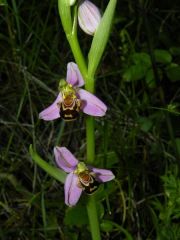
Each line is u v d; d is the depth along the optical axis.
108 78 0.36
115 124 0.32
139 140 0.33
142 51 0.38
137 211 0.30
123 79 0.33
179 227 0.27
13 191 0.31
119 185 0.29
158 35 0.40
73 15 0.21
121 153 0.31
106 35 0.21
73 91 0.22
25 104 0.33
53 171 0.22
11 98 0.33
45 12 0.39
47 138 0.33
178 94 0.37
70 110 0.22
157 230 0.28
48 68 0.34
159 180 0.32
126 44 0.36
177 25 0.41
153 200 0.31
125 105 0.34
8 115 0.33
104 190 0.28
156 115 0.33
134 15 0.39
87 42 0.37
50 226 0.29
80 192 0.22
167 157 0.32
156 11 0.41
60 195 0.31
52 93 0.33
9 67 0.34
